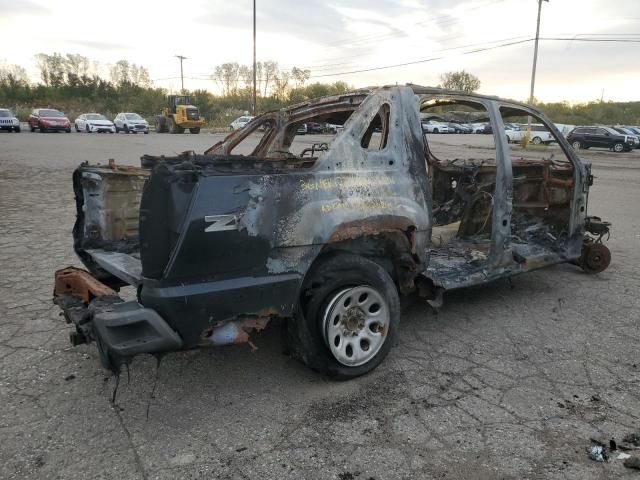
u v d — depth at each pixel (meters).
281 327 3.54
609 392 3.40
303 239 3.16
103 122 38.84
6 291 5.12
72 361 3.77
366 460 2.72
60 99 64.38
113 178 4.31
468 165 5.93
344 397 3.33
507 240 4.57
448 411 3.17
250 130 5.20
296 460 2.72
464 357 3.89
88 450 2.79
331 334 3.31
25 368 3.66
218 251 2.86
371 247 3.76
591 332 4.34
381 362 3.71
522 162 5.91
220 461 2.71
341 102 4.29
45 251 6.56
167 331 2.77
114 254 4.02
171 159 4.02
